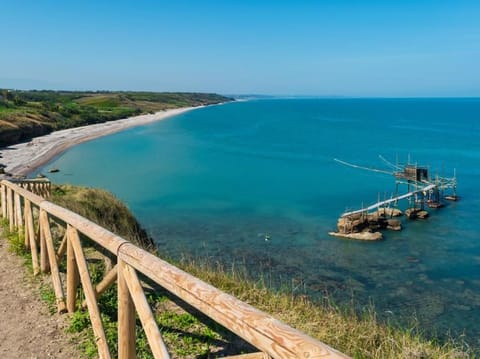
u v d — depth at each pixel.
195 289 2.48
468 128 94.44
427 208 27.77
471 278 15.95
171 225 22.48
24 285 6.53
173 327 5.15
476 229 22.89
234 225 22.67
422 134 80.81
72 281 5.39
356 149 58.81
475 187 34.31
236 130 88.75
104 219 12.99
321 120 122.06
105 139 67.44
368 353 4.59
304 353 1.71
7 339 4.95
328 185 34.72
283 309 5.95
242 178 37.34
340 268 16.72
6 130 55.84
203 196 29.89
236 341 4.87
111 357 4.31
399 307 13.46
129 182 34.88
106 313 5.43
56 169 40.00
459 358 4.80
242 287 6.73
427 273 16.42
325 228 22.44
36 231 8.14
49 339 4.91
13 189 9.21
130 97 181.62
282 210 26.28
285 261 17.34
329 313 5.93
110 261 6.38
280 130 90.00
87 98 158.50
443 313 13.03
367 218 22.55
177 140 68.44
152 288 6.31
